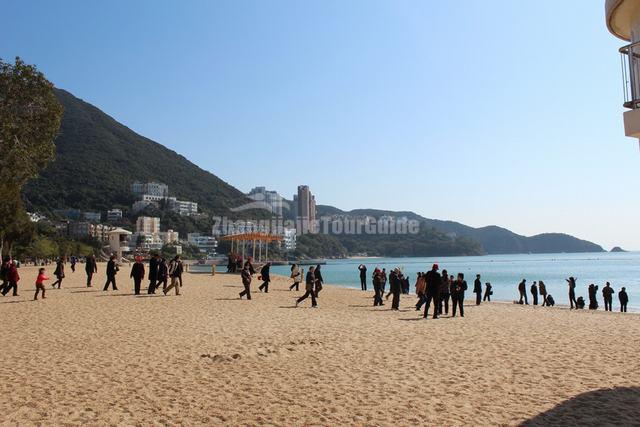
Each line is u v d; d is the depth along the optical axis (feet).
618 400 22.99
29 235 209.36
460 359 32.35
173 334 41.47
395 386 25.58
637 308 104.53
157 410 21.61
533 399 23.22
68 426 19.62
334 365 30.42
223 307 62.49
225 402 22.81
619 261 558.56
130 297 72.95
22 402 22.59
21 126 126.31
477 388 25.20
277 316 54.65
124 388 25.02
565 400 23.03
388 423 20.01
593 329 47.06
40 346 35.99
